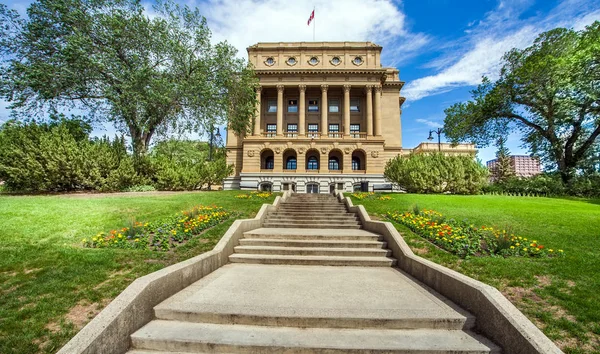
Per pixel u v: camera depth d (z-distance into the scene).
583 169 30.12
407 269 7.75
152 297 4.95
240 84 29.19
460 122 36.78
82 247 8.73
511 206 17.09
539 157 34.00
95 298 5.55
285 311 4.88
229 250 9.02
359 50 45.00
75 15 20.11
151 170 23.59
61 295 5.62
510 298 5.83
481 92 33.97
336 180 40.62
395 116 47.31
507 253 8.51
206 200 18.03
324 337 4.37
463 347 4.14
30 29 20.11
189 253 8.41
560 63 26.22
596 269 7.05
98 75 21.17
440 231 9.90
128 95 20.56
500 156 57.97
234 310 4.89
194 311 4.86
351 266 8.48
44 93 20.14
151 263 7.42
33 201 13.67
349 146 41.72
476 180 24.98
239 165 44.31
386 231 9.95
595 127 30.05
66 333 4.44
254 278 7.02
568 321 4.91
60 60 20.06
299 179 40.91
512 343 3.94
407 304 5.36
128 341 4.24
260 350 4.10
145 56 22.56
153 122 24.36
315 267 8.31
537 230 11.12
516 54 31.31
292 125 46.31
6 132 19.12
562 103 27.47
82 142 19.53
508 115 32.97
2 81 19.86
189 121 25.28
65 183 18.69
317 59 45.16
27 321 4.73
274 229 12.40
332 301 5.47
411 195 22.53
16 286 6.02
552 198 22.17
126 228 9.85
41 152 17.70
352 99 46.94
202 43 25.34
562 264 7.46
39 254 7.72
